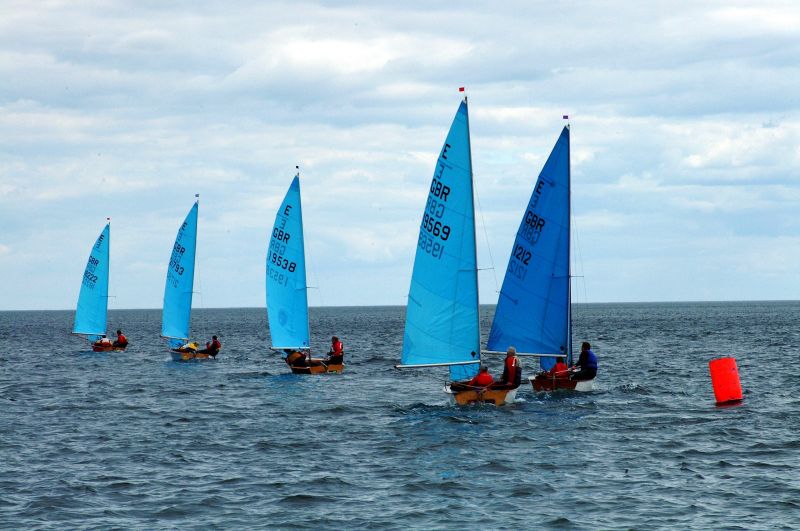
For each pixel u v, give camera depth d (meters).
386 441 40.44
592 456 36.72
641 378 66.44
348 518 28.44
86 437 42.25
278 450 38.78
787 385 60.41
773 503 29.50
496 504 29.86
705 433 41.28
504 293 54.44
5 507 29.59
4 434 43.09
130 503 30.14
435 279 47.66
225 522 28.06
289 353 73.25
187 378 71.06
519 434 41.53
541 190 53.53
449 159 47.19
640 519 28.02
